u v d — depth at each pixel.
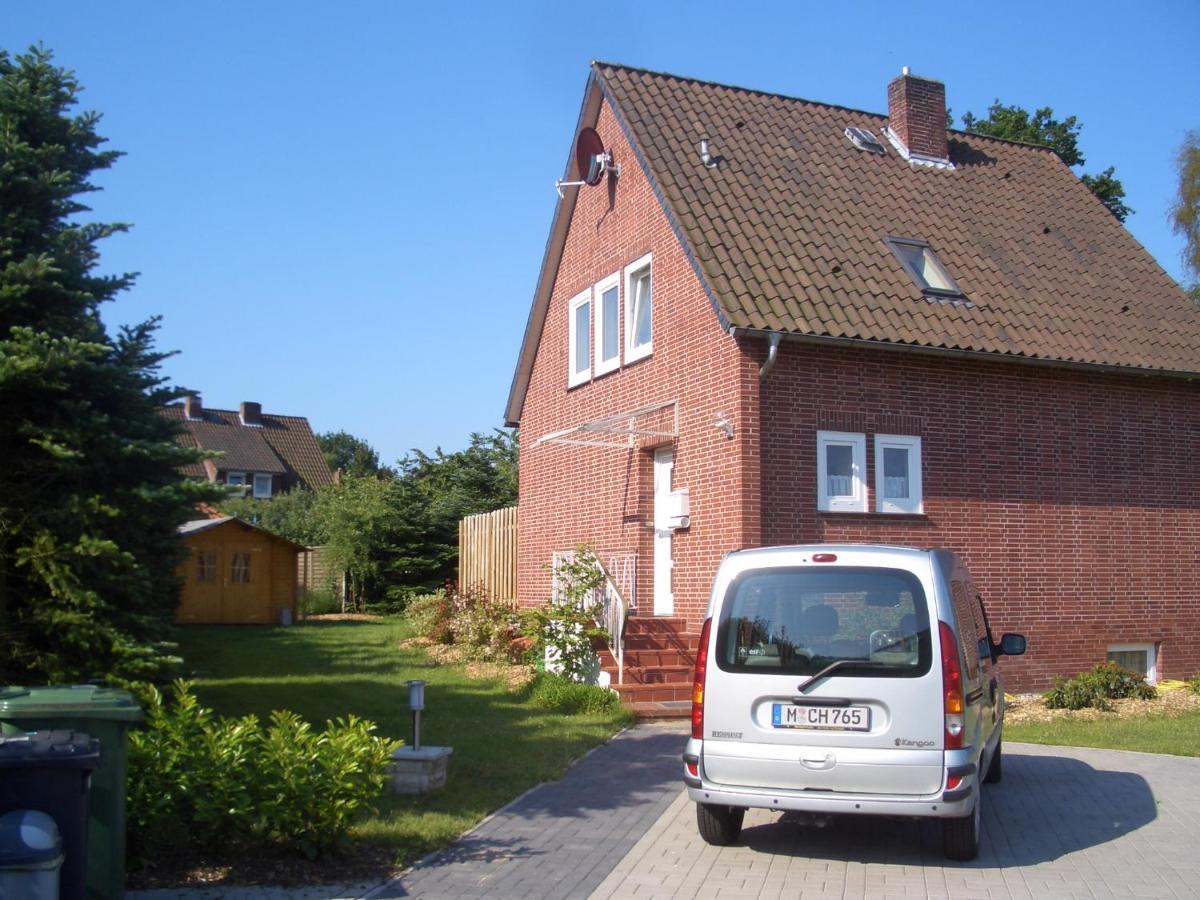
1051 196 20.38
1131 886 6.95
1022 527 16.19
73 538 8.95
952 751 7.03
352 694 14.21
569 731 11.89
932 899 6.69
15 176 9.28
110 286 9.84
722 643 7.55
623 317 17.91
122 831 5.98
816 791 7.18
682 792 9.44
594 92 19.00
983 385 16.14
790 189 17.50
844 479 15.19
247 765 7.12
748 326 14.30
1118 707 14.33
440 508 34.47
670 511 15.94
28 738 5.53
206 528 28.08
